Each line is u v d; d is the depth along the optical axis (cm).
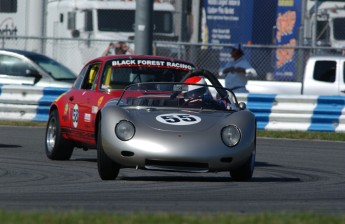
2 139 5925
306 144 6134
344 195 3481
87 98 4600
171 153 3616
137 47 7219
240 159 3716
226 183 3822
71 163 4678
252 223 2434
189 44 8200
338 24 9044
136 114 3831
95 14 8975
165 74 4822
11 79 7962
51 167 4422
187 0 9069
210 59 8925
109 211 2803
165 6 9012
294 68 8744
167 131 3694
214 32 8975
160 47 8794
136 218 2477
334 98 6812
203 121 3794
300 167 4716
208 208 3008
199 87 4153
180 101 4062
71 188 3541
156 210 2925
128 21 9000
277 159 5138
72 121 4691
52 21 9356
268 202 3209
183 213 2722
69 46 9219
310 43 8862
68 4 9144
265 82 8038
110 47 8931
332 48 8062
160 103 4041
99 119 3972
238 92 7244
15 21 9431
